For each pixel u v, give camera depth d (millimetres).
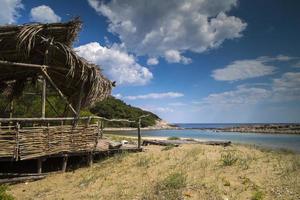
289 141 36719
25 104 22031
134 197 8867
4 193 9117
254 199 8125
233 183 9594
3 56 13539
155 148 18109
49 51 13680
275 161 13195
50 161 14578
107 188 10062
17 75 16344
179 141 22984
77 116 13742
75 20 13008
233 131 83875
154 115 143625
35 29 12305
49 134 12570
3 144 11406
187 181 9930
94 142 14094
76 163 14477
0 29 11773
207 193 8727
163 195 8742
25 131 11906
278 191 8781
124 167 12789
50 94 18203
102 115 87688
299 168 11711
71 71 13375
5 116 19734
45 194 10070
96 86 13898
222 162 12633
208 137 48125
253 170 11195
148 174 11297
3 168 13406
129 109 104562
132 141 23891
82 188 10352
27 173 12484
